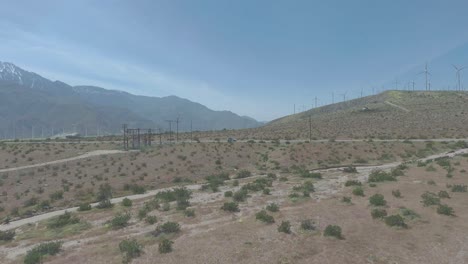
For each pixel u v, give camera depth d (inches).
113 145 4087.1
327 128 5118.1
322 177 1545.3
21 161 3075.8
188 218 887.1
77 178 2148.1
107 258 616.7
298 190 1186.0
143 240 704.4
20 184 2086.6
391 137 3614.7
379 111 6501.0
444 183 1122.7
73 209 1344.7
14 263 671.1
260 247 612.4
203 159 2603.3
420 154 2539.4
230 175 2148.1
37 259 643.5
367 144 2982.3
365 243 615.5
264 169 2343.8
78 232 872.9
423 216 755.4
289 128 5605.3
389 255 561.6
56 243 723.4
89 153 3462.1
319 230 695.7
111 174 2222.0
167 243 631.8
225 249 610.5
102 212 1128.8
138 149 3550.7
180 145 3302.2
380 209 807.7
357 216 786.8
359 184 1200.8
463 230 658.2
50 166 2711.6
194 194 1311.5
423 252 570.3
